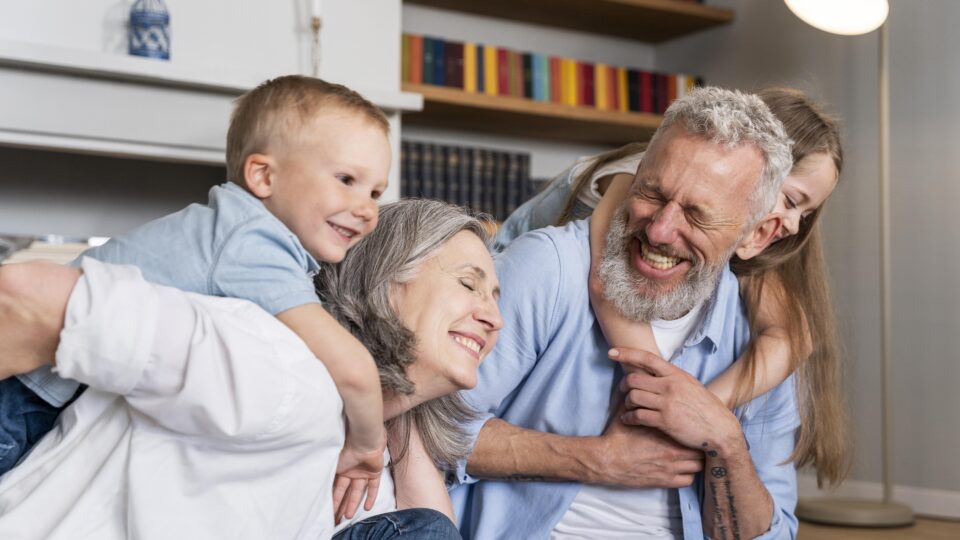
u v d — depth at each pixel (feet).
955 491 10.44
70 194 9.58
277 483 2.86
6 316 2.54
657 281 4.51
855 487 11.35
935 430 10.68
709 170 4.26
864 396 11.40
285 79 3.74
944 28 10.80
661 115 12.75
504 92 11.78
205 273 3.18
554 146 13.47
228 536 2.75
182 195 10.02
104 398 2.81
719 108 4.33
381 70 9.35
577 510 4.75
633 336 4.63
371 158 3.66
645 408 4.49
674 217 4.30
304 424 2.78
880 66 10.69
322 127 3.58
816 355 5.30
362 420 3.27
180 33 8.54
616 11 12.78
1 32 8.02
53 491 2.75
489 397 4.74
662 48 14.25
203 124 8.26
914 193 11.04
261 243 3.28
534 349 4.81
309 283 3.35
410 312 3.68
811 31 12.18
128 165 9.80
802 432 5.30
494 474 4.63
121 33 8.36
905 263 11.10
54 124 7.78
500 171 11.62
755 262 5.12
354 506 3.54
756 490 4.62
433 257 3.74
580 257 4.82
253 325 2.81
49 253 8.40
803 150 4.98
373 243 3.75
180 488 2.72
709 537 4.79
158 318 2.62
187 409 2.63
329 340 3.18
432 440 4.22
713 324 4.83
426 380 3.71
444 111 11.76
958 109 10.64
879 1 9.02
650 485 4.56
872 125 11.47
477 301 3.76
